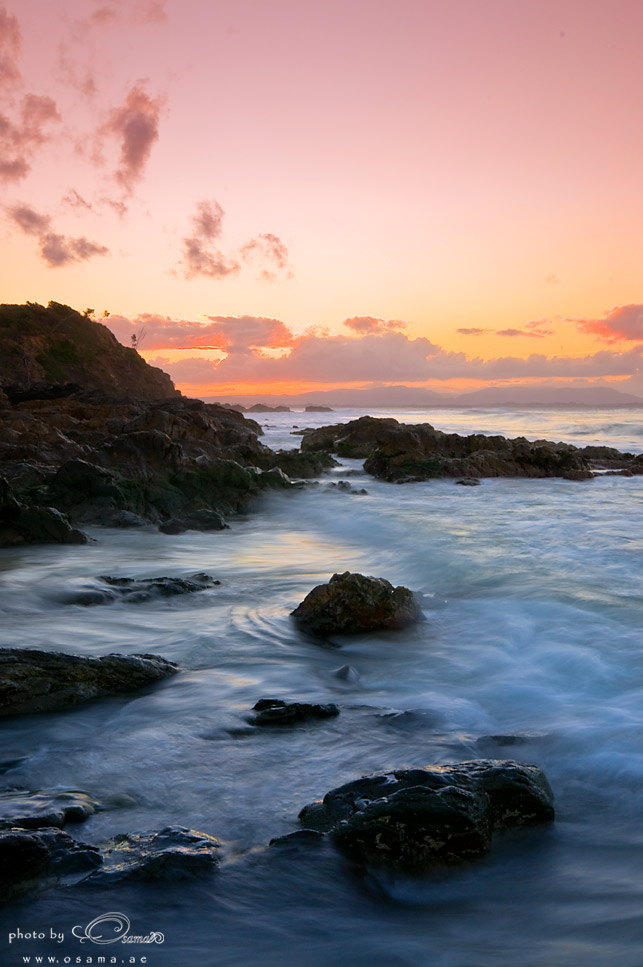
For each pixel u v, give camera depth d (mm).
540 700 6828
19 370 112750
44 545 15773
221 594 11422
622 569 12477
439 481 29734
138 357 134125
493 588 11445
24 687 6691
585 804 4914
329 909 3738
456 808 4285
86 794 4949
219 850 4207
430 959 3316
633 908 3699
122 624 9641
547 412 127750
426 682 7465
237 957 3352
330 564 14234
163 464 22156
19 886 3809
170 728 6188
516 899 3871
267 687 7309
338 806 4531
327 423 108188
